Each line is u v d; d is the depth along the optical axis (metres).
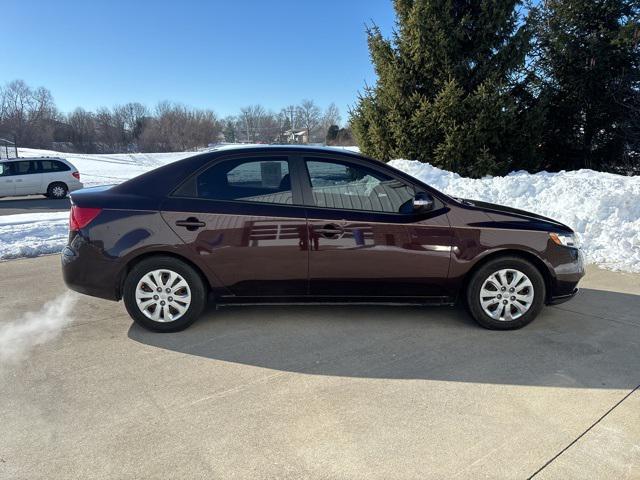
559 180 8.70
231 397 2.94
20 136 78.75
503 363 3.39
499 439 2.52
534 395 2.96
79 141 86.62
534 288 3.94
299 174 3.92
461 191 9.30
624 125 13.16
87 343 3.76
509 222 3.95
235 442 2.50
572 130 13.86
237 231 3.80
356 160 3.97
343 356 3.51
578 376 3.20
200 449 2.45
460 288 4.00
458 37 11.48
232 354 3.55
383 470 2.29
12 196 17.86
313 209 3.86
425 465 2.32
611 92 13.03
